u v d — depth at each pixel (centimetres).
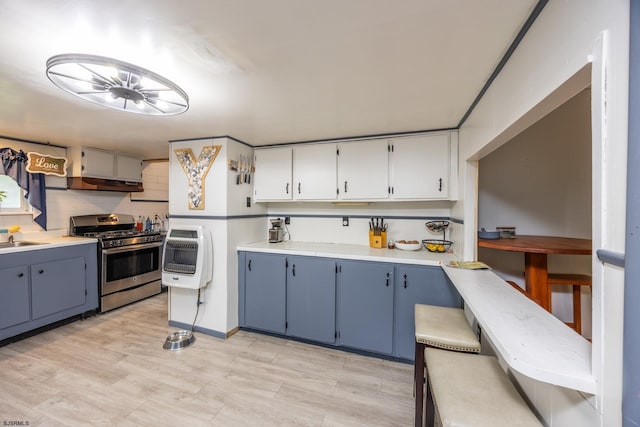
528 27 104
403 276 233
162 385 201
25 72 145
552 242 204
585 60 71
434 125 236
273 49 124
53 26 107
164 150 354
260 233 331
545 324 101
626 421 59
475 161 209
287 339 277
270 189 307
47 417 168
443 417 97
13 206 306
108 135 276
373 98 179
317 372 221
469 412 98
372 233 287
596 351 68
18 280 257
